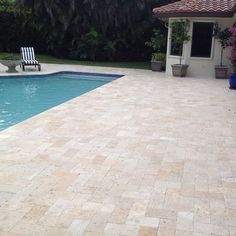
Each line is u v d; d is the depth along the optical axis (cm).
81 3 2169
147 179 488
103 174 501
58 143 632
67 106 950
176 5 1725
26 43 2497
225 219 388
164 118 845
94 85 1475
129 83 1404
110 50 2280
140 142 653
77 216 386
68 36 2345
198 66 1678
